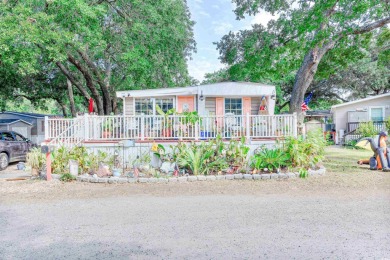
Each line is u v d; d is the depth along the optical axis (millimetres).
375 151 8875
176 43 17828
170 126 9688
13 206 5234
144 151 9281
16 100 25531
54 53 11719
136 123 9820
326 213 4664
